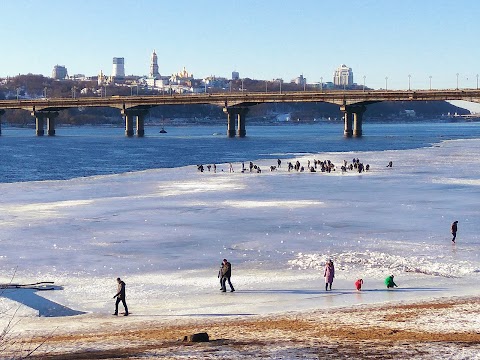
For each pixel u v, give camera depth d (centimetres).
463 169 12412
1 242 5491
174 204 7794
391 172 11969
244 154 18662
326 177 11200
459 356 2328
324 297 3788
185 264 4688
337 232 5869
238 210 7262
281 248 5194
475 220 6469
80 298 3819
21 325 3291
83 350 2598
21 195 8844
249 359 2316
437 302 3559
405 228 6056
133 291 3975
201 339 2745
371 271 4409
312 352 2431
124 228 6150
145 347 2630
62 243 5453
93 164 15538
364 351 2436
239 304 3672
